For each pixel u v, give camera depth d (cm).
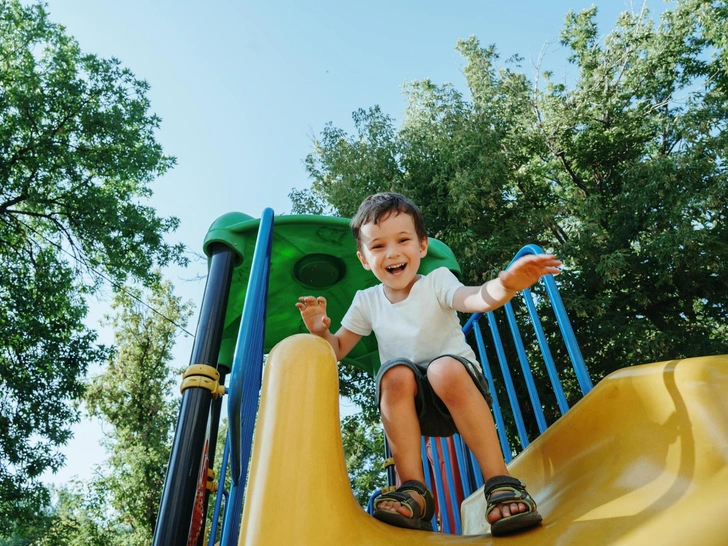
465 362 135
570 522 88
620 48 1330
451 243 873
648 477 90
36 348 1062
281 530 76
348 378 931
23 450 975
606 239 964
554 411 833
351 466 1206
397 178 960
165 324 2031
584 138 1279
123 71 1296
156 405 1914
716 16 1229
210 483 248
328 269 319
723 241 964
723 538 61
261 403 94
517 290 129
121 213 1230
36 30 1265
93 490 1756
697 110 1059
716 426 85
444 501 302
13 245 1138
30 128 1183
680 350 933
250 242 285
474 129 1008
